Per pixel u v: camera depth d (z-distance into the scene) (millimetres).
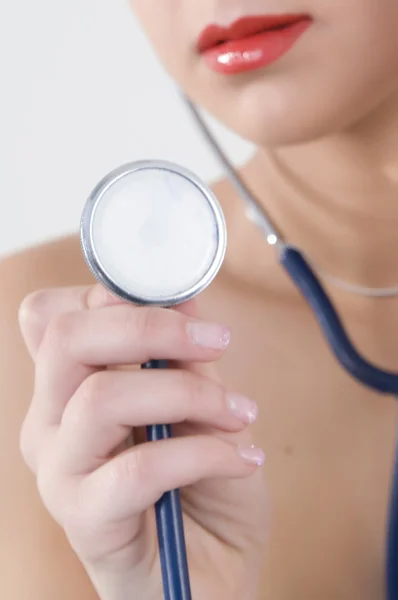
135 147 1256
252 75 564
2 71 1205
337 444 746
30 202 1276
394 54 565
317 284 746
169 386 465
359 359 707
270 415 758
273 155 806
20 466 716
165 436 482
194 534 570
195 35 577
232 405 491
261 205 845
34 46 1197
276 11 535
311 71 554
